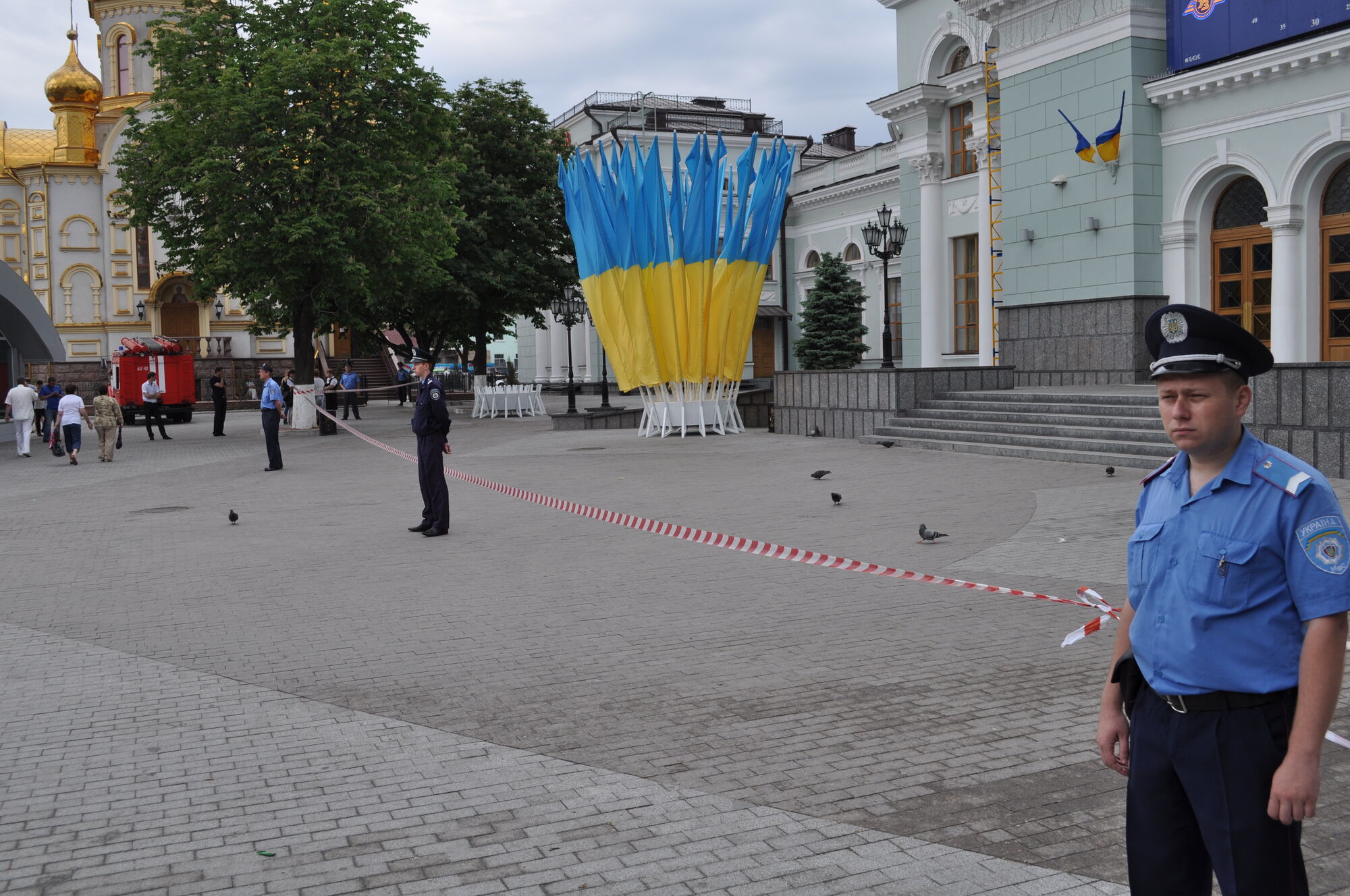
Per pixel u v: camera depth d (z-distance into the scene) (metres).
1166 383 2.67
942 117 32.81
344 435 30.05
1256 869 2.51
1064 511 12.49
